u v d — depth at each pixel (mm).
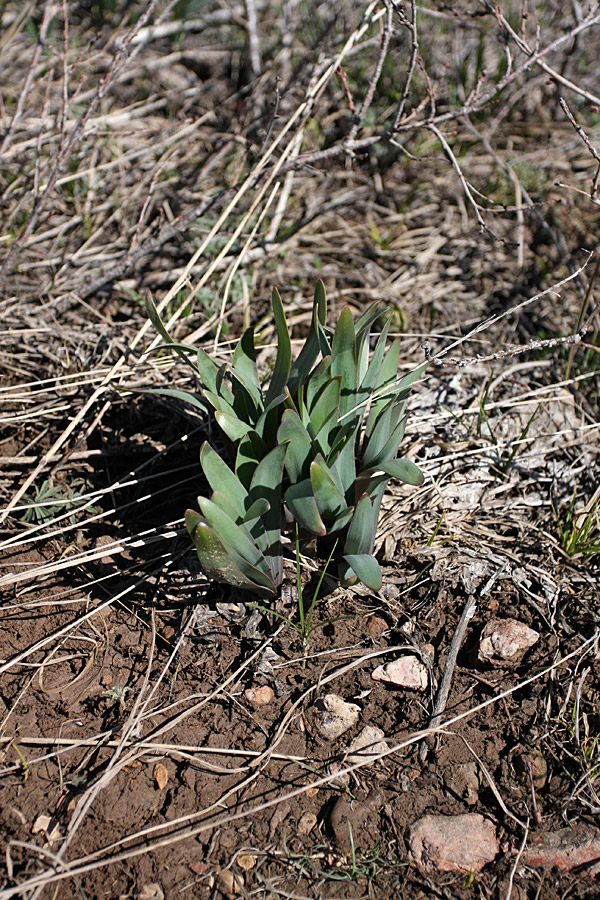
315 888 1543
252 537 1850
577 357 2811
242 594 2023
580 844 1607
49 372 2656
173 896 1521
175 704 1826
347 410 1987
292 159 2863
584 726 1812
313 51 3420
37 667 1895
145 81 4035
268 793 1683
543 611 2037
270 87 3807
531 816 1656
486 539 2223
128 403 2531
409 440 2479
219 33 4297
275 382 1952
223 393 1943
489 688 1898
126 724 1772
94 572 2107
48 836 1594
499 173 3604
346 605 2031
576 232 3354
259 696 1840
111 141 3609
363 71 3818
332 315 2984
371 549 1983
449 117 2625
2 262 2930
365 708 1840
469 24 3518
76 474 2350
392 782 1708
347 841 1610
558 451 2510
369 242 3365
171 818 1634
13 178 3385
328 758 1747
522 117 4023
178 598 2039
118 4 4156
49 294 2959
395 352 2055
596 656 1947
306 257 3256
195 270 2998
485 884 1556
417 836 1607
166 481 2350
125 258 2871
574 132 3887
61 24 4070
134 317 2912
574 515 2240
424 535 2199
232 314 2967
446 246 3371
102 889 1527
